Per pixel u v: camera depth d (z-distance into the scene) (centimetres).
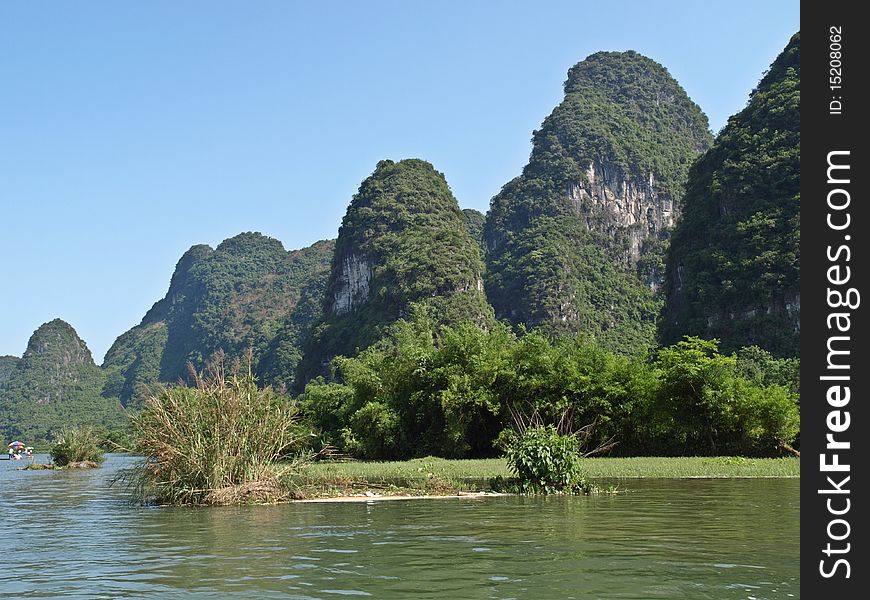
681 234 11462
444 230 12900
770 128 10638
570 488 1934
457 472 2734
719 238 10325
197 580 862
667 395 3819
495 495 1908
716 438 3859
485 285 16775
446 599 746
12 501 2153
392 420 4325
